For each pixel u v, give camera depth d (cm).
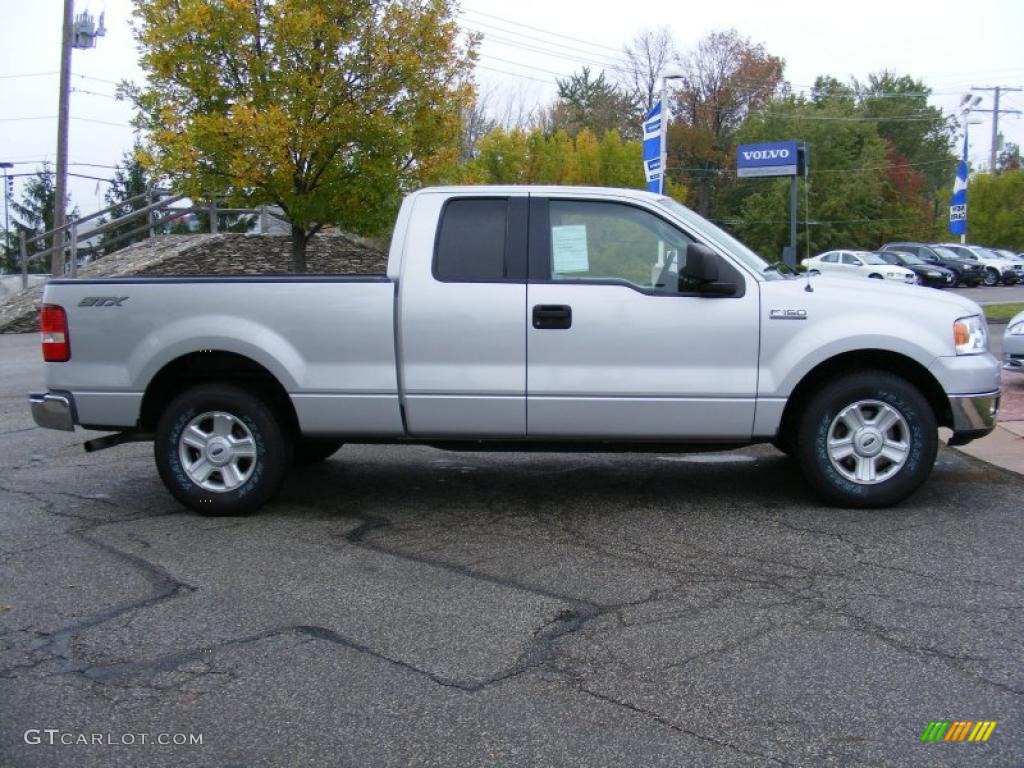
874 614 427
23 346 1858
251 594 465
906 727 329
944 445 765
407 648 400
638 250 577
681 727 331
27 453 821
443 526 580
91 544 548
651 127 1392
